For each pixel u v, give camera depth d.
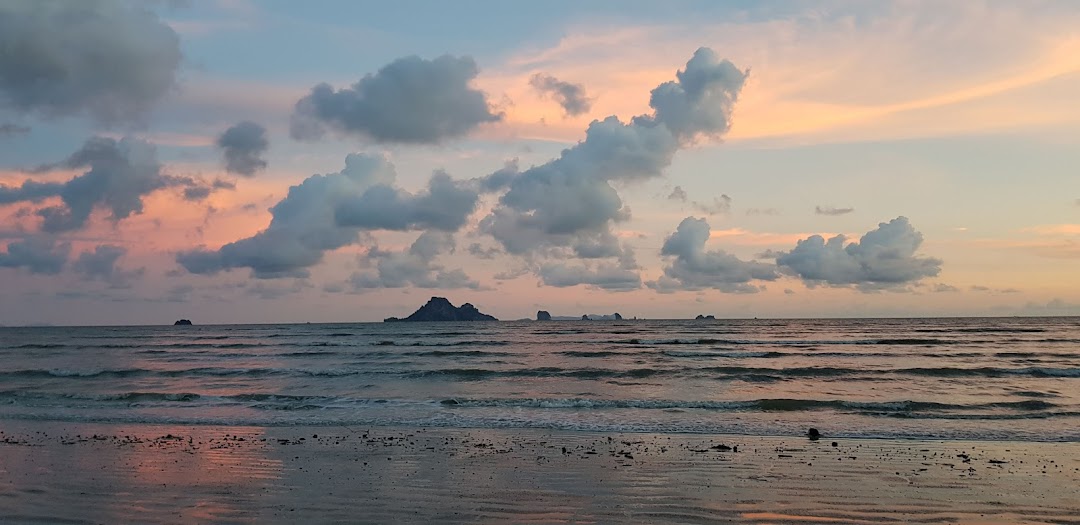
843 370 29.77
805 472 11.67
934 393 22.59
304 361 38.78
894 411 18.92
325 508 9.43
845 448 14.01
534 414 19.00
